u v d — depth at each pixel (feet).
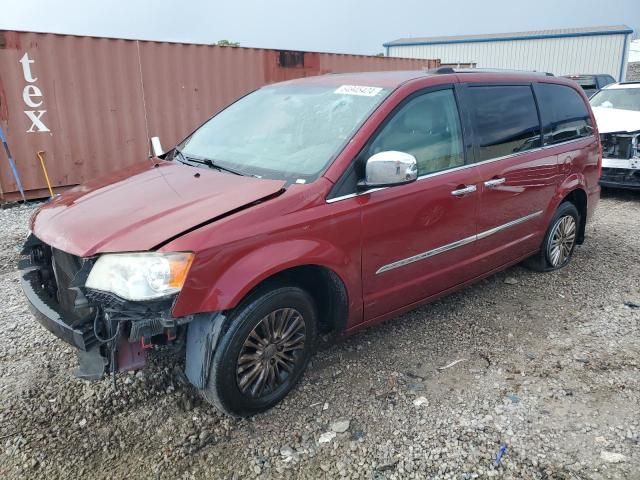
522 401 10.02
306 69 36.68
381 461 8.52
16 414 9.62
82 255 8.14
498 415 9.61
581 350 11.89
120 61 28.14
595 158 17.06
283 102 12.44
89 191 10.46
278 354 9.53
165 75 29.89
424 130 11.35
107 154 28.76
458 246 12.28
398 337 12.48
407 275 11.30
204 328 8.51
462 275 12.83
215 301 8.18
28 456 8.62
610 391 10.30
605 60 98.37
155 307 7.93
